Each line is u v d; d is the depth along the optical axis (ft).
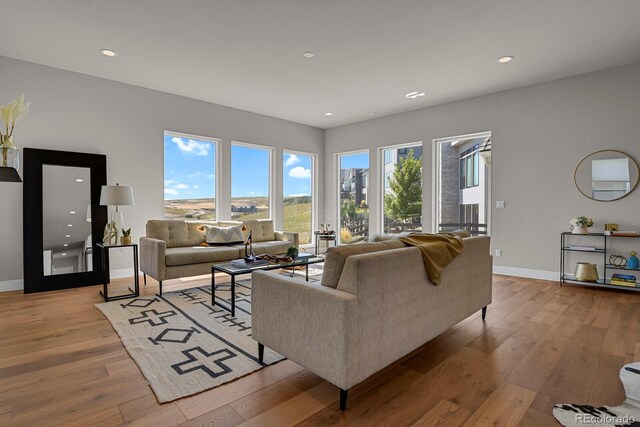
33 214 12.36
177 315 9.73
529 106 14.98
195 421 5.04
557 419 5.09
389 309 5.95
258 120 19.51
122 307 10.49
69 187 13.19
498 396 5.75
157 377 6.26
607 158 13.25
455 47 11.26
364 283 5.41
